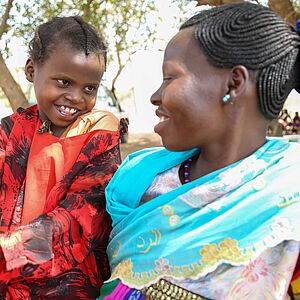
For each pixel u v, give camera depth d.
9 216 1.39
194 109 1.05
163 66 1.11
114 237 1.23
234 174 1.09
